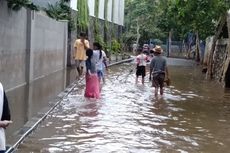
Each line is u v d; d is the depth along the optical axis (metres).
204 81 25.11
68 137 10.02
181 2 25.12
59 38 25.64
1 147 5.30
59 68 25.95
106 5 44.59
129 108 14.23
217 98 17.78
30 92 15.53
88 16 33.72
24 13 17.20
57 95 15.41
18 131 9.76
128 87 20.02
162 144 9.83
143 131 11.01
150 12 58.84
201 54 43.84
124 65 36.44
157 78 17.56
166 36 59.94
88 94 15.98
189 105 15.56
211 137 10.72
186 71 32.94
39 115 11.65
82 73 23.00
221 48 26.81
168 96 17.64
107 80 22.97
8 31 14.98
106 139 10.02
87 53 15.95
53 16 26.05
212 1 23.95
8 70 15.16
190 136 10.73
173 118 12.91
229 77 22.11
